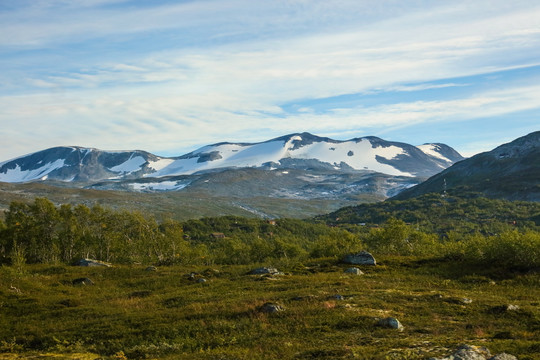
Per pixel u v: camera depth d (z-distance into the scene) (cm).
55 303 5250
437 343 2591
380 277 6047
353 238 10644
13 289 5928
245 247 11794
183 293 5506
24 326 4181
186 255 10731
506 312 3575
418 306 3928
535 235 6175
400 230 9581
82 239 11675
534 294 4612
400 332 3047
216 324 3569
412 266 6906
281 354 2659
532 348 2361
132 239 12275
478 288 5047
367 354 2412
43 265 9181
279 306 3931
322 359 2452
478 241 7138
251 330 3347
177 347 3086
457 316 3556
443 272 6166
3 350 3459
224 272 7575
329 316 3541
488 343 2544
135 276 7700
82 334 3681
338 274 6425
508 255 6256
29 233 11494
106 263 9662
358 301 4109
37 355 3039
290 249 11062
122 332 3628
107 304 5112
